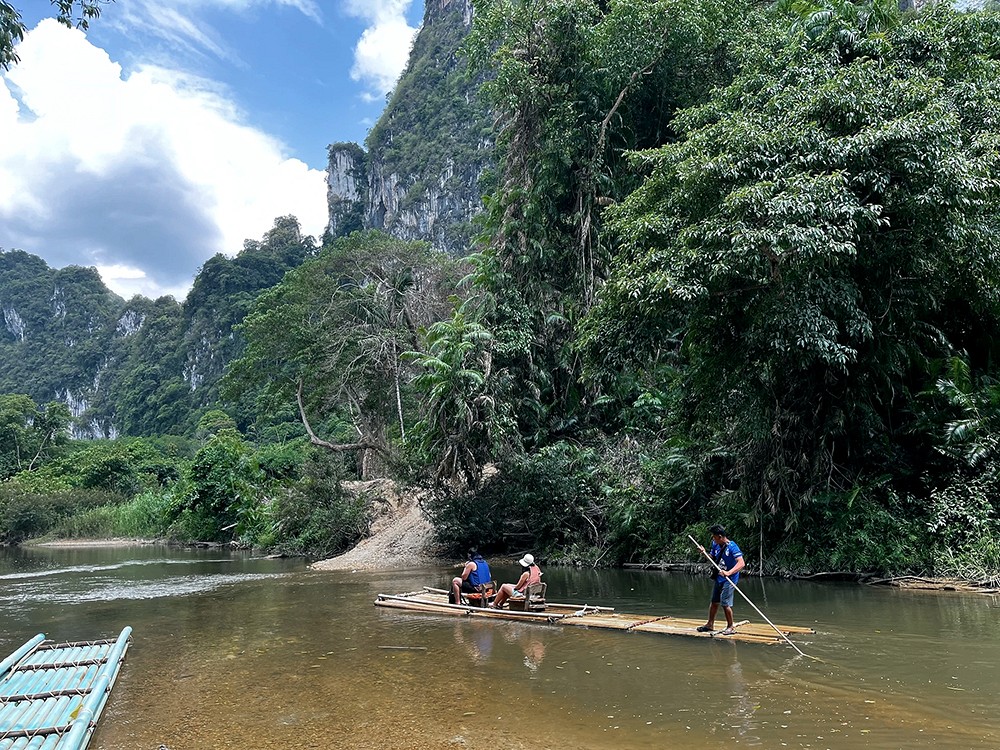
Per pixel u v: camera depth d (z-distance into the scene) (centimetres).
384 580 1536
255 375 3534
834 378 1272
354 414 3581
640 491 1634
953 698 545
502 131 2556
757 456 1378
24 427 7131
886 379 1252
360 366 3338
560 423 2159
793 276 1099
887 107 1120
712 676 627
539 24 2327
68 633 959
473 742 483
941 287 1248
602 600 1119
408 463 2086
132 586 1560
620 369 1867
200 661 764
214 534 3189
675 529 1579
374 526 2312
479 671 673
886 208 1110
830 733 474
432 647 793
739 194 1051
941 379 1205
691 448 1568
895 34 1424
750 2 2306
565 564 1747
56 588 1558
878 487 1266
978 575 1077
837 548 1224
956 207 1052
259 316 3506
